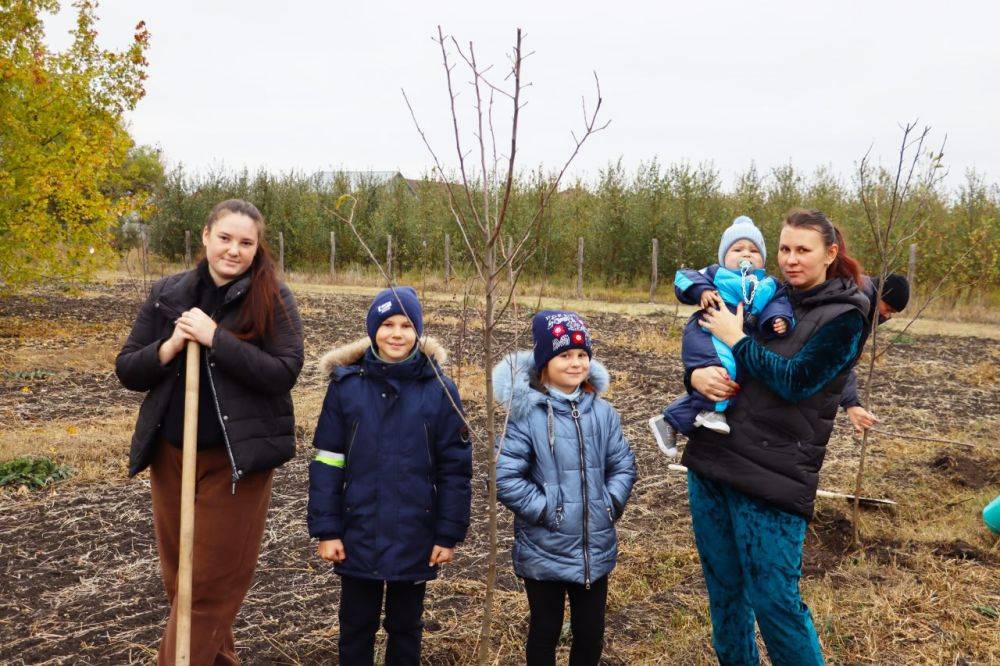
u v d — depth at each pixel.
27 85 11.62
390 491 2.78
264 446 2.59
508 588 4.08
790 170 23.64
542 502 2.76
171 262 29.17
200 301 2.67
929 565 4.22
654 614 3.76
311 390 9.04
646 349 12.41
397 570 2.76
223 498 2.58
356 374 2.85
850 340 2.44
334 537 2.79
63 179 11.26
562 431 2.83
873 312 4.27
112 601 3.86
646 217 23.53
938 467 6.16
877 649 3.34
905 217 17.11
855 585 3.98
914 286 18.45
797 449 2.54
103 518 4.98
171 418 2.59
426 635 3.54
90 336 12.34
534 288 22.11
